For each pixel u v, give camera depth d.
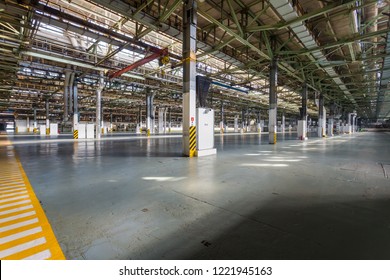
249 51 14.30
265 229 2.43
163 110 43.44
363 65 14.77
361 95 26.20
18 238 2.24
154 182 4.52
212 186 4.21
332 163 6.98
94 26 9.25
